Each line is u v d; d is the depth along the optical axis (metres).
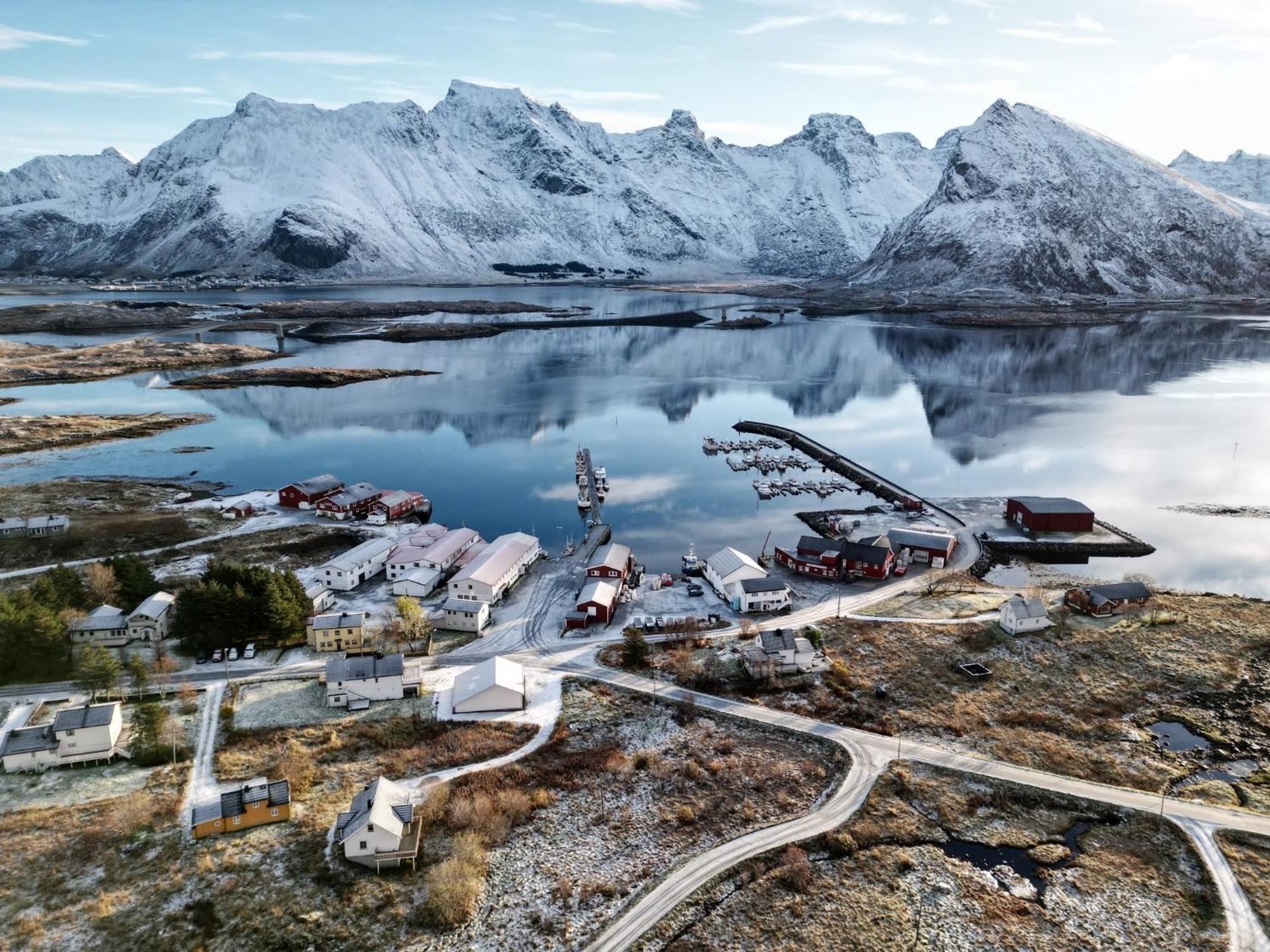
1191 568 127.44
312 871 62.94
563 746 79.81
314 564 127.06
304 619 101.62
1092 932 58.50
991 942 57.75
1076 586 118.31
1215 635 100.19
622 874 63.78
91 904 59.47
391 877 62.94
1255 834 67.19
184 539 134.38
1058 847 66.56
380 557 124.81
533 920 59.41
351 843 63.38
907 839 67.31
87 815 68.25
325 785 72.94
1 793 71.06
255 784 69.25
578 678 92.19
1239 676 91.56
